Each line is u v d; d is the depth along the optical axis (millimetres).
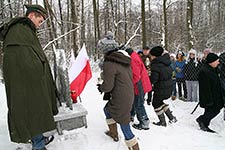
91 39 29656
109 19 22688
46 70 3365
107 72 3727
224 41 27125
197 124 5859
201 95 5504
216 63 5449
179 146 4469
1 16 13477
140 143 4406
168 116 5621
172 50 26266
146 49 7746
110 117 4270
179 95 8875
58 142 4023
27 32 3217
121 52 3848
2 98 6613
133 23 26984
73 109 4348
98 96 7637
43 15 3430
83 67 4777
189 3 16641
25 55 3074
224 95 5492
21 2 15391
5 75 3143
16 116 3105
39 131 3176
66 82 4297
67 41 13445
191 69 8281
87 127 4734
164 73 5199
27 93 3098
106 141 4262
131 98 3828
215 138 4984
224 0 34719
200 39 30047
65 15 19609
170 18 29609
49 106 3238
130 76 3895
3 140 4121
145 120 4992
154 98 5383
